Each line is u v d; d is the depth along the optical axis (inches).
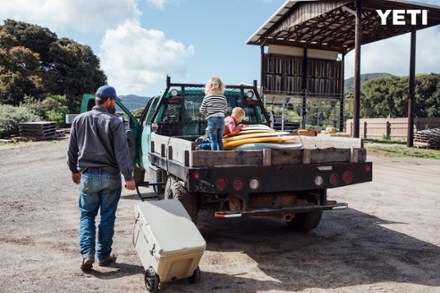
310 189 185.8
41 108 1445.6
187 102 285.1
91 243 160.6
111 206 165.3
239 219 257.0
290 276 159.3
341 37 1025.5
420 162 614.5
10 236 210.1
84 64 2290.8
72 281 151.6
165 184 230.7
